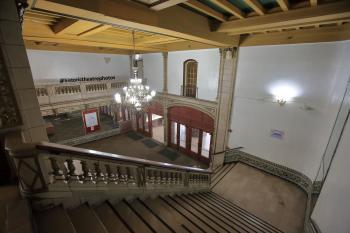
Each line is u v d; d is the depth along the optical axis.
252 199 5.77
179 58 8.71
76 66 10.58
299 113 5.73
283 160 6.46
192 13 3.93
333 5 3.09
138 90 5.92
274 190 6.16
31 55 9.16
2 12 1.82
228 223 3.54
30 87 2.13
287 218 4.99
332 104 4.93
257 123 6.77
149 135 12.35
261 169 7.13
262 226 4.21
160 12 3.18
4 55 1.88
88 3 2.26
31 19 3.82
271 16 3.74
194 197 5.01
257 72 6.36
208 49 7.46
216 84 7.59
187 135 9.85
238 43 6.33
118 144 11.41
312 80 5.30
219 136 7.91
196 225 3.07
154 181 3.93
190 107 8.98
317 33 4.94
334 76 4.88
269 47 5.90
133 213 2.94
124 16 2.65
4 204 2.03
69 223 2.13
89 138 11.51
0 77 1.89
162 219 2.99
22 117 2.12
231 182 6.61
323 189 3.71
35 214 2.20
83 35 4.98
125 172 3.35
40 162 2.13
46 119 15.77
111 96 11.56
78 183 2.62
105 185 2.95
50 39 5.28
